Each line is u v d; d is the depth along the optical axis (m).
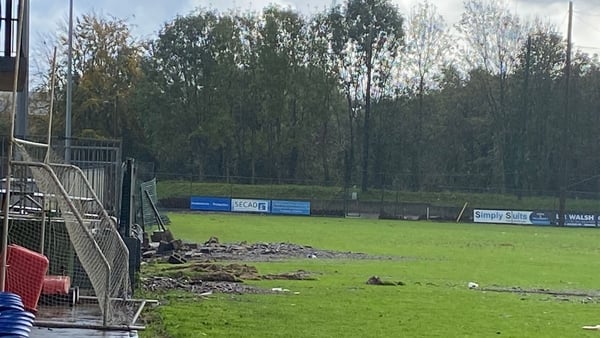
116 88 75.25
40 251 12.40
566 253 35.25
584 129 81.56
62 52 71.38
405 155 83.56
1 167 13.34
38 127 70.69
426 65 82.94
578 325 14.91
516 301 18.36
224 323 13.47
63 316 11.59
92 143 19.06
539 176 80.75
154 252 26.80
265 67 79.81
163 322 13.09
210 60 78.50
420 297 18.42
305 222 54.47
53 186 11.78
